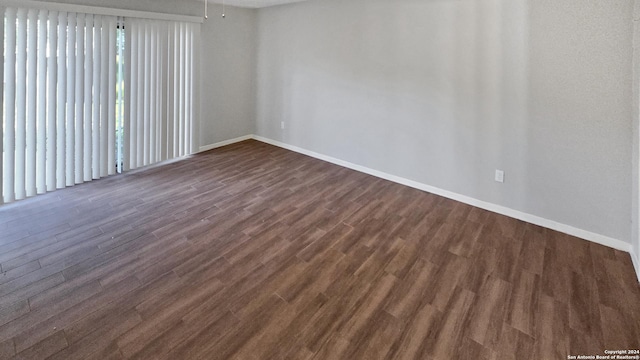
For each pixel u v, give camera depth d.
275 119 5.57
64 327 1.77
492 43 3.18
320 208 3.43
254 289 2.15
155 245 2.62
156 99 4.32
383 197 3.76
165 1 4.17
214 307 1.97
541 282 2.30
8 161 3.15
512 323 1.91
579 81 2.77
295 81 5.12
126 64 3.90
